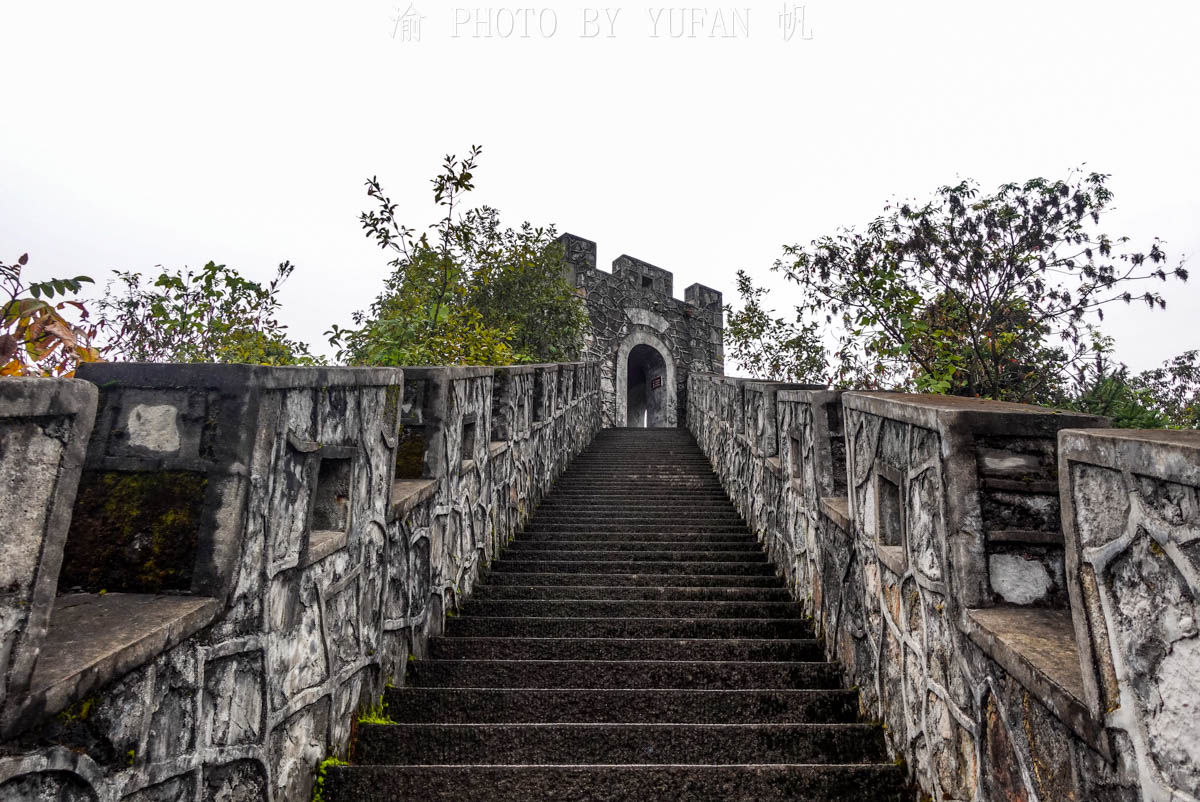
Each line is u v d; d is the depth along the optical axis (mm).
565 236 15828
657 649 3895
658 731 2889
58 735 1388
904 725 2635
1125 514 1376
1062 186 6500
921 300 6449
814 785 2562
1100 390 6219
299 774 2324
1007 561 2158
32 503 1300
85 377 1986
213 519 1907
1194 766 1160
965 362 6719
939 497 2312
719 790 2543
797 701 3225
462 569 4566
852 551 3418
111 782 1504
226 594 1885
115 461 1950
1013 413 2246
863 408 3186
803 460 4523
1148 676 1291
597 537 6359
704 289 19172
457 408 4430
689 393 14352
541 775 2545
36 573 1300
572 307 11719
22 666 1271
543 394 7953
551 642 3889
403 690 3156
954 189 6922
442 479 4082
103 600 1805
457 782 2512
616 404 16062
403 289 7531
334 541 2570
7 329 2412
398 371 3268
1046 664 1683
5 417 1227
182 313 5047
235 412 1949
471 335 6785
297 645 2311
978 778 2010
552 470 8539
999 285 6750
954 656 2197
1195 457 1145
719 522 6953
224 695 1910
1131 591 1349
